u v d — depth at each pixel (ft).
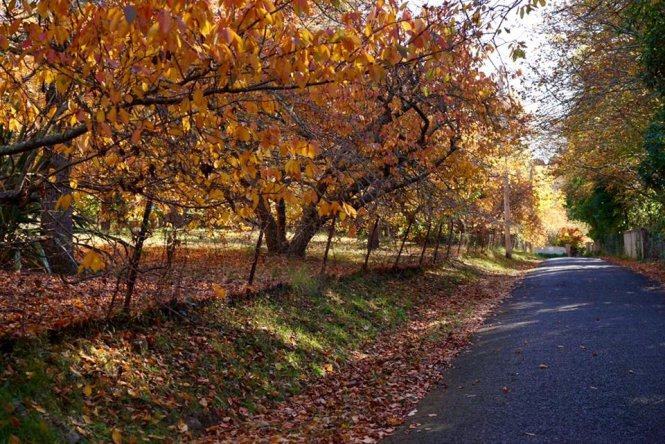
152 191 22.21
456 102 51.16
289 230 57.77
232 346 29.55
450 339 41.19
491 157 75.20
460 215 62.95
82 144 17.25
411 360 35.24
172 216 27.20
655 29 51.34
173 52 14.21
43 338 21.93
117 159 19.79
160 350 25.90
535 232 198.18
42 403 18.56
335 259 59.52
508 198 150.41
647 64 54.08
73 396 19.95
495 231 161.99
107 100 15.84
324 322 39.55
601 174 97.35
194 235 36.88
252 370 28.50
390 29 15.87
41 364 20.16
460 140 56.70
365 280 55.72
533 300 61.62
